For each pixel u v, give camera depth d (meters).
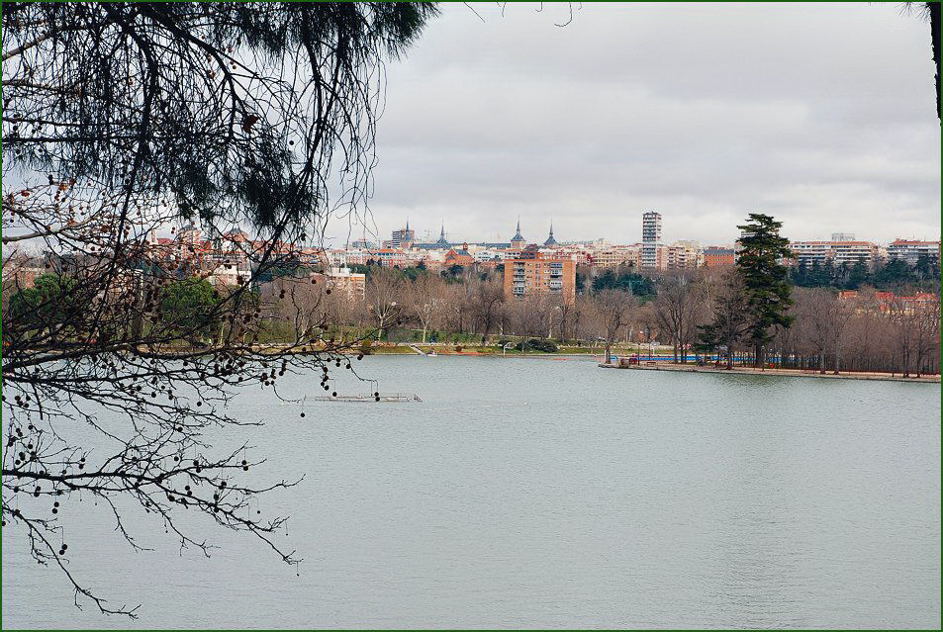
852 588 23.45
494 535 27.89
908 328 81.69
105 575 22.17
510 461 41.00
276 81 5.09
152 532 25.64
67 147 5.04
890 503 33.53
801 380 80.81
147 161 4.98
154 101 5.07
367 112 5.04
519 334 117.25
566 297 123.31
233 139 5.09
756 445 46.91
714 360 100.31
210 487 21.91
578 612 21.33
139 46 5.04
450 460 40.78
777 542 27.77
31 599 20.58
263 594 21.69
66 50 4.86
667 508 32.19
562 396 68.12
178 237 5.19
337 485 34.34
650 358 98.50
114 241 5.12
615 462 41.38
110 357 5.34
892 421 56.62
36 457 5.52
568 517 30.47
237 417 51.50
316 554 25.02
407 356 99.31
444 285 108.19
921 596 22.80
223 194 5.07
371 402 62.16
